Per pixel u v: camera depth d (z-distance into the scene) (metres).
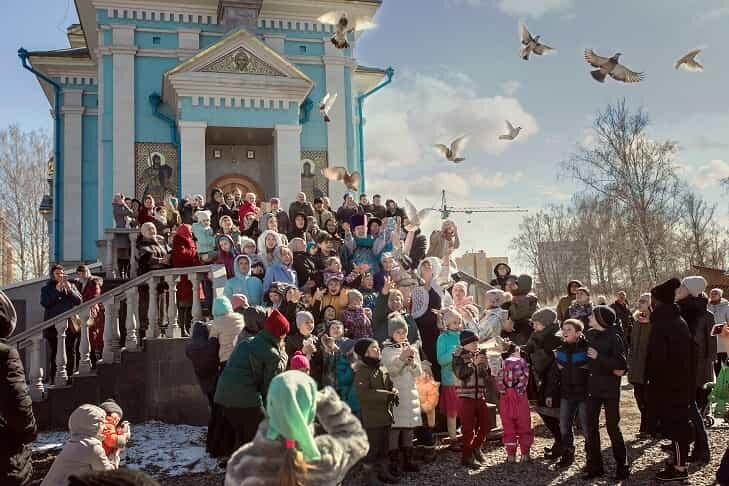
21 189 41.94
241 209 15.04
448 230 12.79
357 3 23.77
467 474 7.47
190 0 22.42
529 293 10.78
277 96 20.52
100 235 21.25
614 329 7.35
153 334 10.45
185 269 10.42
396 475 7.38
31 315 16.97
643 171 34.78
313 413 3.33
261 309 7.66
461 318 8.75
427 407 8.15
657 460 7.92
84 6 23.25
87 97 25.36
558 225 63.09
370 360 7.20
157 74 22.19
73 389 10.05
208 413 9.80
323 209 15.07
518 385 8.06
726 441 8.80
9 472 4.66
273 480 3.12
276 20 23.39
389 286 8.87
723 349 12.05
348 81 23.88
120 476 2.01
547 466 7.79
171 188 21.73
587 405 7.34
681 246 40.12
